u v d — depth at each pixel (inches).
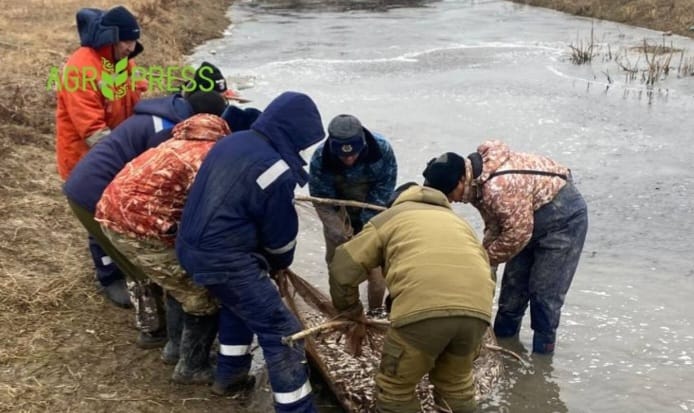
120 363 177.2
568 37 755.4
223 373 167.8
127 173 157.6
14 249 223.3
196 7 925.8
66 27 636.1
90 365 174.7
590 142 398.6
